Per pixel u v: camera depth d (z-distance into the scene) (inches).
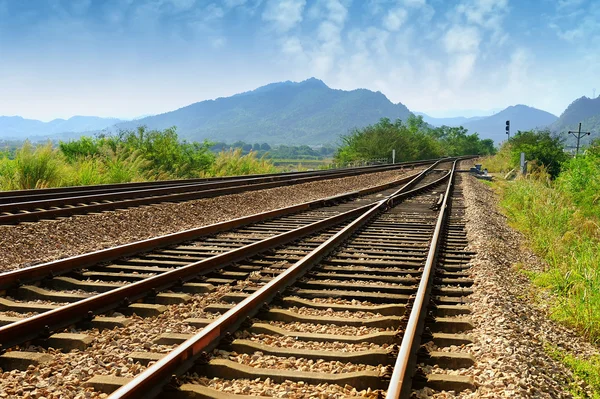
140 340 206.4
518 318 251.9
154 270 321.4
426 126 4761.3
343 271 333.7
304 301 262.5
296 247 406.9
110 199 591.8
